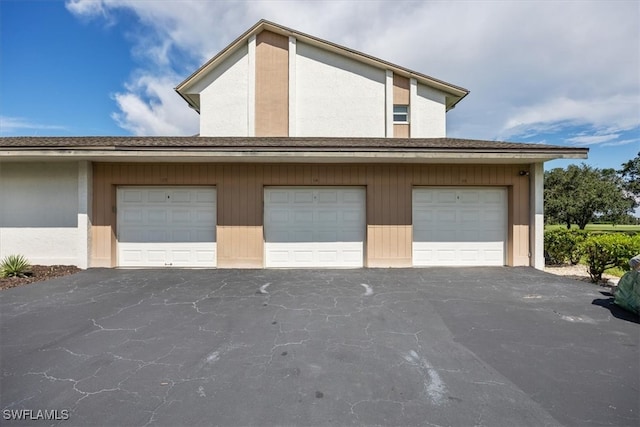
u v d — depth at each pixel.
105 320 4.05
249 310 4.46
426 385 2.54
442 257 7.87
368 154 6.57
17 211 7.79
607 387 2.52
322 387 2.51
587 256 6.51
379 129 10.81
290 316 4.21
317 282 6.18
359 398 2.36
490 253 7.92
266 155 6.56
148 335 3.56
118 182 7.57
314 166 7.64
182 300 4.96
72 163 7.74
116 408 2.23
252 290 5.57
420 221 7.85
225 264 7.63
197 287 5.77
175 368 2.81
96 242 7.57
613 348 3.25
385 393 2.43
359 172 7.66
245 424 2.06
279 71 10.75
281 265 7.73
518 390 2.48
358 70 10.89
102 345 3.29
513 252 7.73
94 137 8.57
